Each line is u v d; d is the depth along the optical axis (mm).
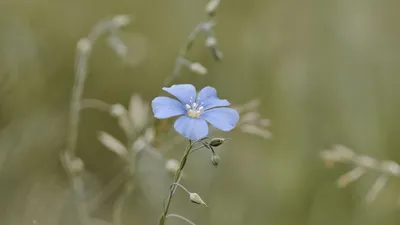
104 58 786
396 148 699
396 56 782
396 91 748
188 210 664
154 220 658
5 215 642
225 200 667
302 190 677
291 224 668
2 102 690
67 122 728
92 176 686
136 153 591
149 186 648
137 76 793
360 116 721
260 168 693
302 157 697
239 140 714
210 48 578
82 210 623
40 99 732
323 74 768
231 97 760
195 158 675
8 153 664
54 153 695
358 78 758
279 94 753
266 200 674
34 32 788
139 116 600
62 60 785
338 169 680
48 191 657
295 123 724
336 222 669
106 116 753
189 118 494
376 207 669
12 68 700
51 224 636
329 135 714
